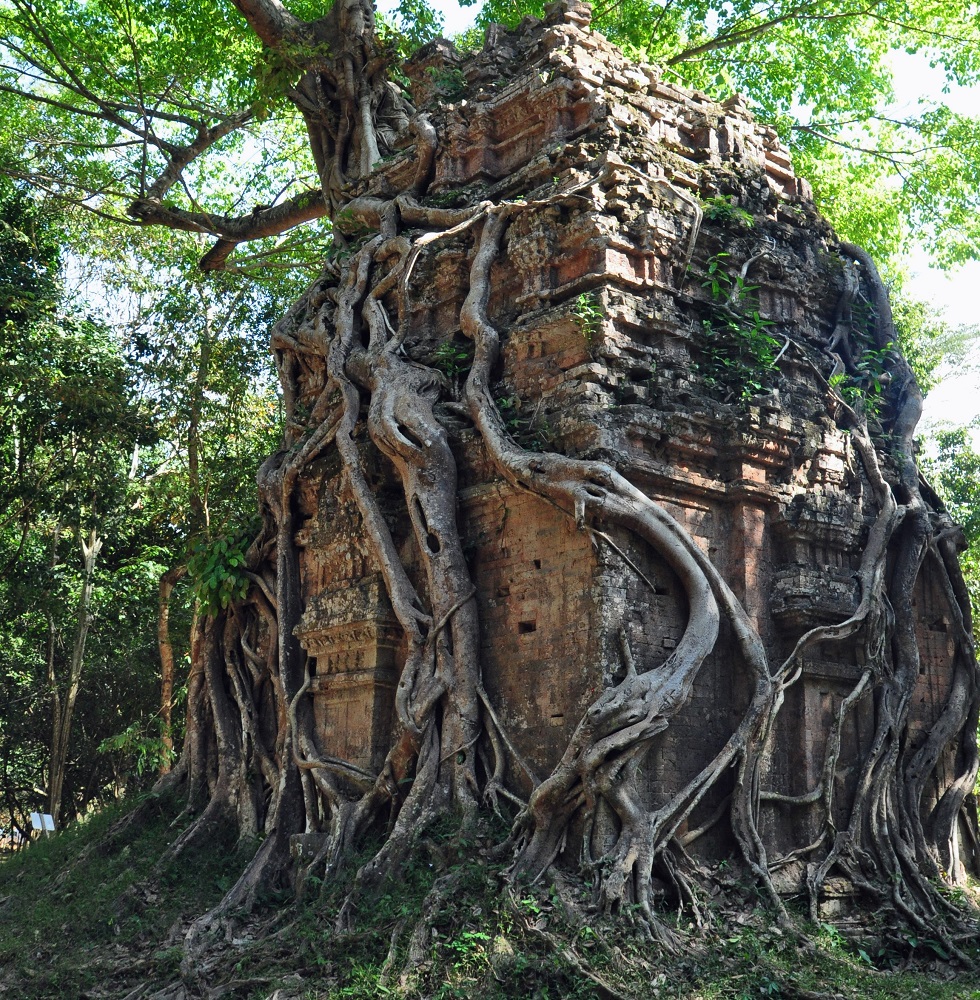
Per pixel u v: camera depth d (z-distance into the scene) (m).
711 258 16.42
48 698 33.53
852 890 14.11
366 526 16.11
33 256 28.98
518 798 13.77
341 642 16.56
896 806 15.48
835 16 26.11
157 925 14.95
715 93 29.09
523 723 14.25
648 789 13.30
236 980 12.59
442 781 14.34
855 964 12.43
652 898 12.34
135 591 32.03
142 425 27.67
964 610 17.31
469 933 11.92
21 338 27.33
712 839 13.66
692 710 13.95
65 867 17.84
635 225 15.62
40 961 14.52
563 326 15.12
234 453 28.73
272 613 18.64
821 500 15.93
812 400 16.62
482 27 27.86
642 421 14.45
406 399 16.05
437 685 14.70
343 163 22.89
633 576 13.95
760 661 14.08
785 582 15.12
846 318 18.41
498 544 15.23
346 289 18.41
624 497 13.84
